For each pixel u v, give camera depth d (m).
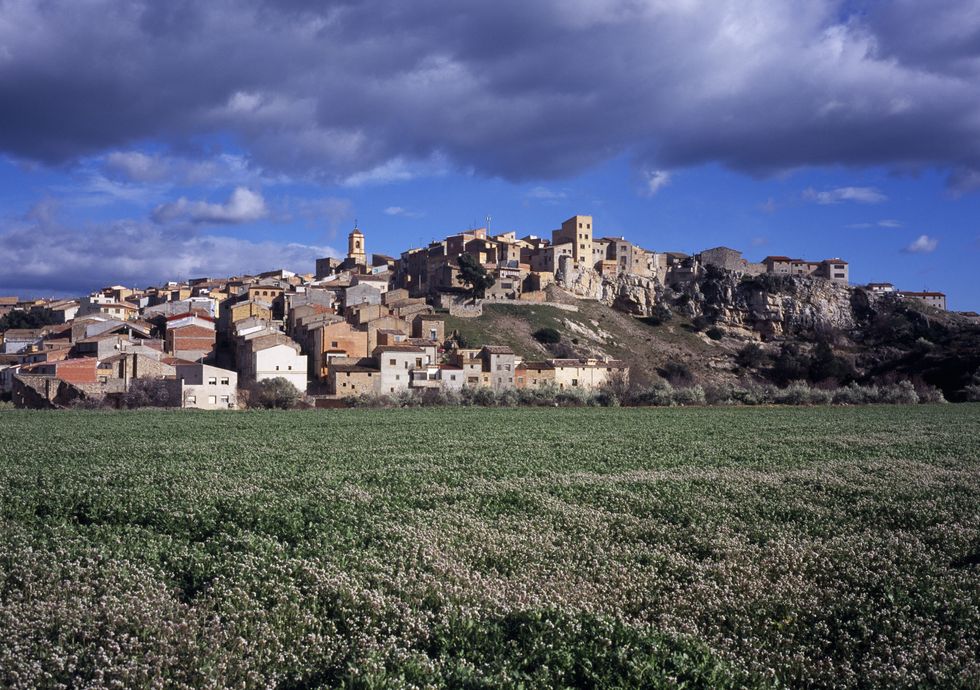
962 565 21.47
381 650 14.88
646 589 18.84
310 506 28.64
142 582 18.81
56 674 14.02
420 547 22.42
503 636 15.63
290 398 113.69
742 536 24.38
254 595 18.05
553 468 40.44
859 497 31.45
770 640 16.19
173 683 13.64
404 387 139.75
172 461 42.69
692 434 61.69
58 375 117.00
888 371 186.62
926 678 14.27
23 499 29.86
